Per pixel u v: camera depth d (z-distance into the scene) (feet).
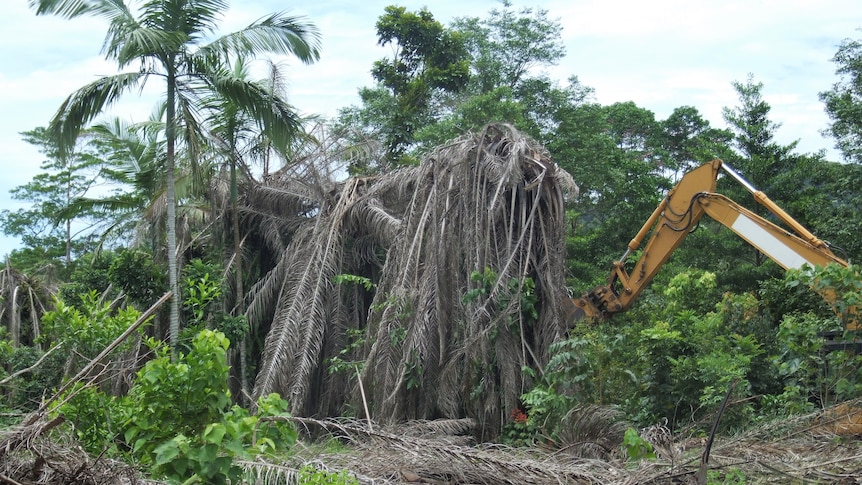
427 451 24.58
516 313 43.06
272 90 52.49
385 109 93.76
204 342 19.93
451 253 43.98
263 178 60.64
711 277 53.98
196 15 48.14
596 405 33.27
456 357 41.78
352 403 45.52
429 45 100.17
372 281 56.44
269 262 61.98
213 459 18.15
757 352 36.11
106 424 23.09
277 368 47.83
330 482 19.90
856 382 30.96
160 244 58.49
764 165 84.48
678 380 34.86
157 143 56.59
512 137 46.16
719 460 23.58
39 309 70.13
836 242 70.69
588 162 93.20
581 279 85.61
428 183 47.55
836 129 74.08
